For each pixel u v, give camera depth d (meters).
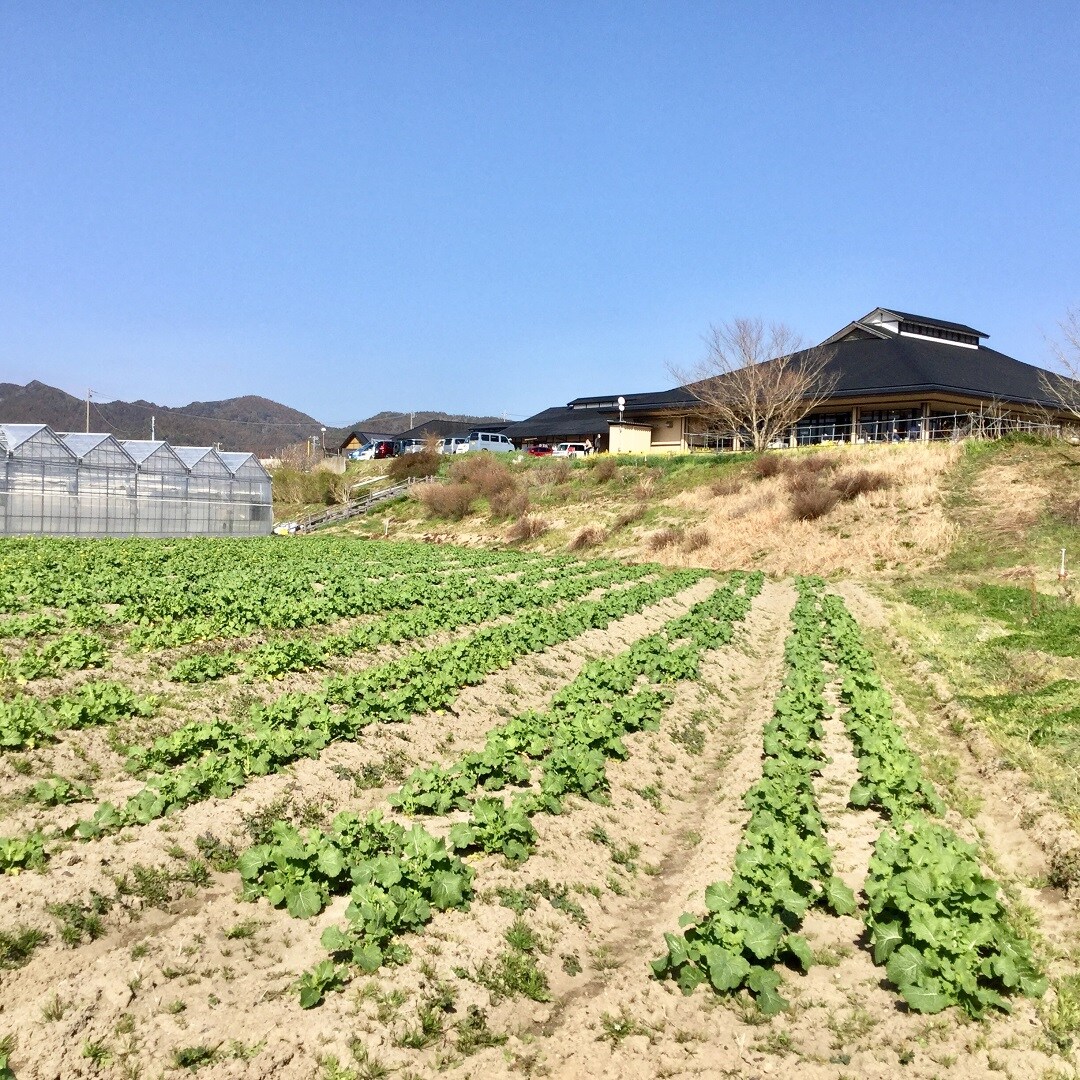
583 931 8.43
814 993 7.22
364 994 6.89
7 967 6.70
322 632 20.23
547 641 19.78
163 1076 5.91
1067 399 48.84
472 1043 6.59
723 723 16.06
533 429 75.94
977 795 11.58
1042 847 9.81
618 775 12.34
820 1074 6.21
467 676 15.73
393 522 56.47
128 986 6.68
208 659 15.31
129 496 43.53
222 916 7.86
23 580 21.86
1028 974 6.93
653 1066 6.41
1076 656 18.17
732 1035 6.70
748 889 8.12
